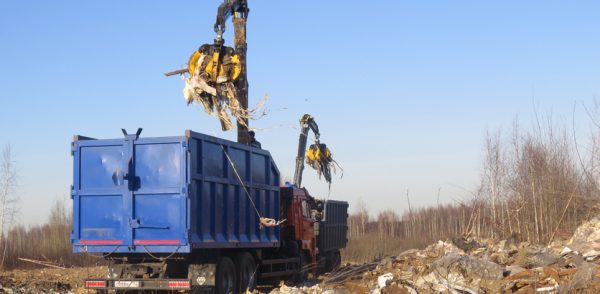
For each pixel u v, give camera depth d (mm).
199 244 14047
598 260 14383
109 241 14180
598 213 21406
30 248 32688
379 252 31156
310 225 21266
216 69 16312
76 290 18000
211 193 14773
